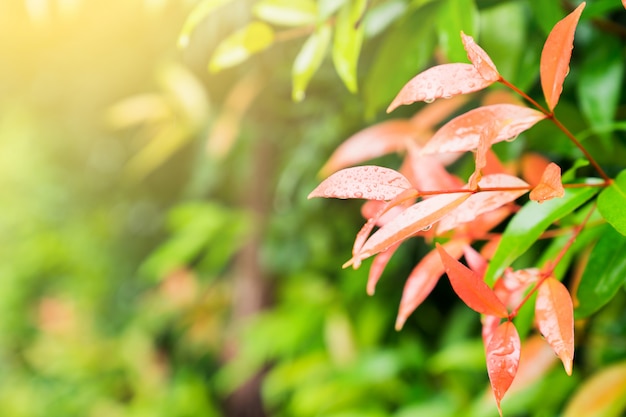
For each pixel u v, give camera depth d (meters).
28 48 2.20
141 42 1.97
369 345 1.79
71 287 3.38
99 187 3.35
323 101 1.71
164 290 2.53
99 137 2.99
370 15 0.82
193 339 2.48
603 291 0.61
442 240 0.66
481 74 0.54
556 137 0.78
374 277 0.62
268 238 2.03
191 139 2.37
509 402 0.98
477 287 0.54
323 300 1.90
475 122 0.56
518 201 1.06
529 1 0.73
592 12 0.72
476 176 0.53
